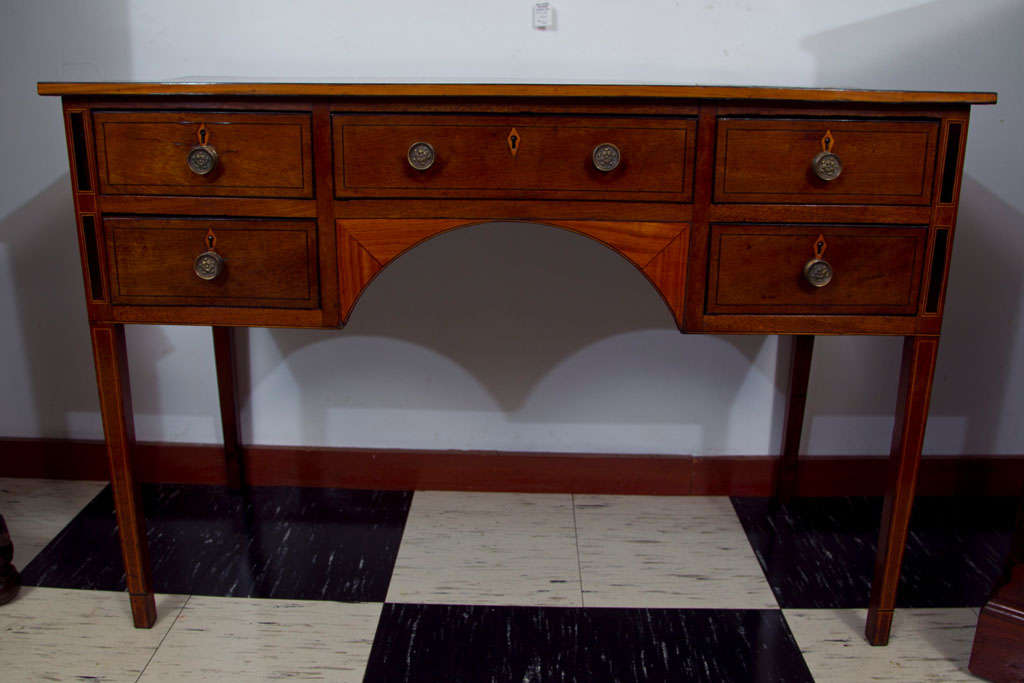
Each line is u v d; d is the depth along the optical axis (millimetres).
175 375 1632
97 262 1094
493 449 1660
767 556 1446
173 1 1436
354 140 1045
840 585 1367
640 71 1457
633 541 1484
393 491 1658
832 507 1620
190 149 1051
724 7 1424
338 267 1093
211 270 1068
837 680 1147
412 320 1581
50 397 1661
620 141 1039
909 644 1227
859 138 1037
